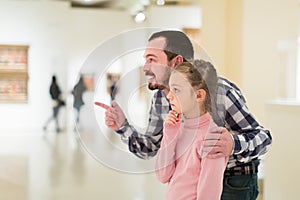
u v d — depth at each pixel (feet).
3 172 19.25
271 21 21.17
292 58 21.48
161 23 24.62
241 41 21.01
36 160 22.58
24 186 16.34
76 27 43.45
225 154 4.46
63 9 40.86
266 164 11.74
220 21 21.97
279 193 11.07
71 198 14.52
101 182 17.06
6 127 39.78
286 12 21.34
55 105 38.99
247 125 4.97
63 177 18.12
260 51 21.13
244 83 20.98
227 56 21.97
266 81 21.18
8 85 39.86
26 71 40.09
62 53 40.83
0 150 26.25
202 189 4.42
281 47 21.33
